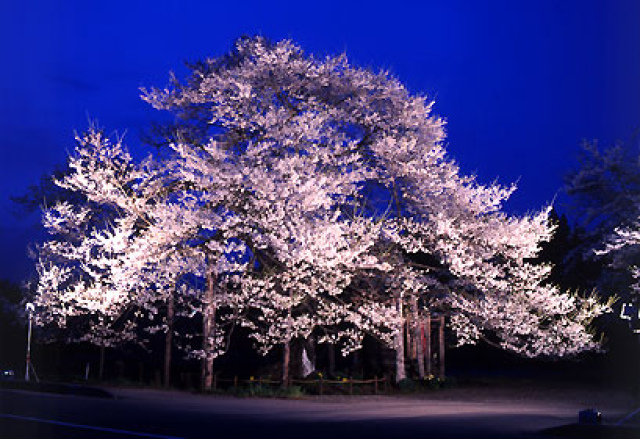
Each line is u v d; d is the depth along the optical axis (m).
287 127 28.33
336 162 29.62
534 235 29.88
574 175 32.31
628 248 30.73
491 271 29.75
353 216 29.58
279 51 29.98
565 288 38.56
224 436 12.24
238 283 28.70
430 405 23.55
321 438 12.05
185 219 25.64
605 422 14.76
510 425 14.95
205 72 31.45
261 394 26.00
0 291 39.56
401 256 31.25
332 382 28.34
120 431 12.76
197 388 28.89
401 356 31.19
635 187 31.44
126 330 32.75
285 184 26.14
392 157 30.19
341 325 35.81
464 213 30.53
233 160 27.80
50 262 29.33
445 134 31.75
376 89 31.94
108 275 29.52
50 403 19.05
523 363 45.47
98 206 30.41
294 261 26.17
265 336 28.19
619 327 37.69
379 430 13.57
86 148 26.98
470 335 31.62
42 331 33.16
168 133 30.75
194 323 38.03
